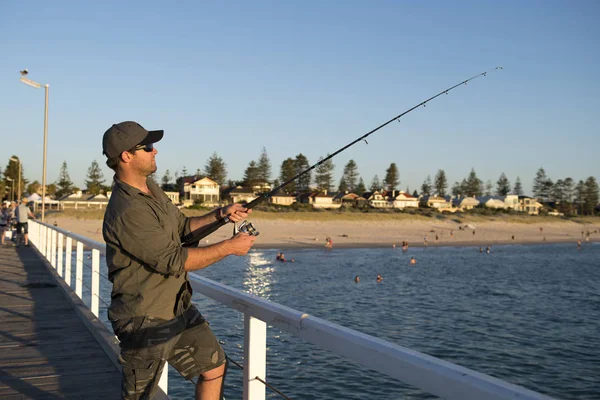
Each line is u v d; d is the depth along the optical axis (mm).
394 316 16984
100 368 4309
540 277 29891
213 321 12711
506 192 137875
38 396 3682
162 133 2256
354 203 99125
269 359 10242
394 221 72188
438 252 46344
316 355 10516
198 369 2303
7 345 4996
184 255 2041
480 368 11281
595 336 14516
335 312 17531
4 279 9352
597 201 116312
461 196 123250
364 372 9602
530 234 73562
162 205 2258
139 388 2156
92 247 5590
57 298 7480
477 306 19484
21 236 16641
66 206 79125
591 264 38312
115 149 2158
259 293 21359
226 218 2541
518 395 1068
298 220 65625
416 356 1372
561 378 10656
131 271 2104
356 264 34125
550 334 14688
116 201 2092
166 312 2123
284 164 98312
